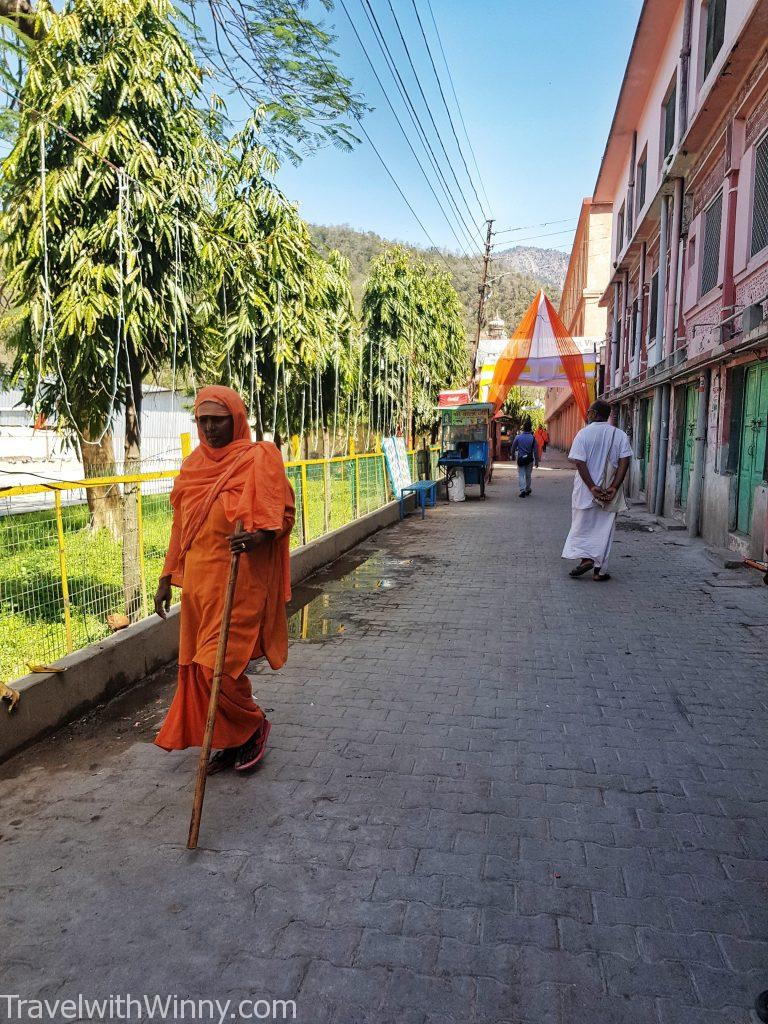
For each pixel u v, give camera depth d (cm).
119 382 594
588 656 491
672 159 1110
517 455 1659
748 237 810
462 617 595
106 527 483
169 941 220
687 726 377
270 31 555
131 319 554
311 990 201
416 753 346
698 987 201
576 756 343
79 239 557
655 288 1441
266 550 312
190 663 311
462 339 2531
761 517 750
